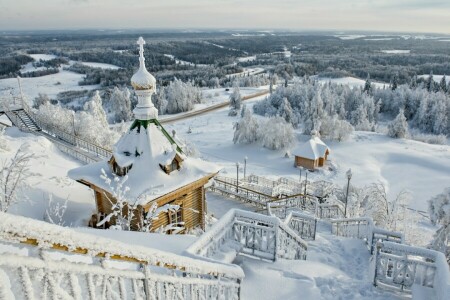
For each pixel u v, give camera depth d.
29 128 27.66
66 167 19.67
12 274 2.22
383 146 53.44
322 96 78.94
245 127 53.47
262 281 8.32
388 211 21.94
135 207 10.91
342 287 8.27
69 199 15.65
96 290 3.01
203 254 8.21
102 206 13.99
